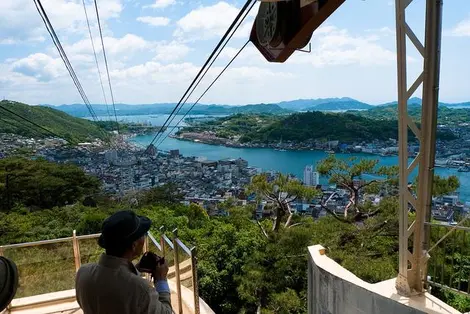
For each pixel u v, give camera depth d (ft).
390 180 46.85
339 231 40.14
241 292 44.86
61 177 128.06
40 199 121.29
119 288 5.69
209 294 54.90
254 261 46.11
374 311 9.77
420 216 10.18
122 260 5.91
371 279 27.20
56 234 82.64
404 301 9.63
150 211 76.48
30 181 118.93
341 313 10.70
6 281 3.44
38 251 14.93
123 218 5.96
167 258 13.73
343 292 10.61
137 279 5.88
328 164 48.73
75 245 15.66
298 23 10.69
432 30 9.52
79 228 72.43
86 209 99.30
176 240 12.46
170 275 13.71
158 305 6.07
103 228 5.91
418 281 10.18
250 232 58.29
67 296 14.80
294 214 64.13
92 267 5.98
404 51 10.02
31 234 82.99
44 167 128.98
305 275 41.42
